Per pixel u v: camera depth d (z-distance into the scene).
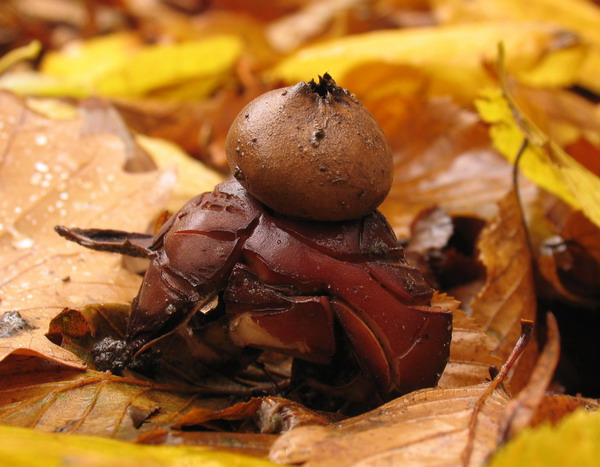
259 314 0.24
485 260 0.29
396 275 0.24
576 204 0.31
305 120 0.24
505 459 0.21
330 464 0.22
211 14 0.78
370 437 0.23
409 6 0.73
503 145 0.32
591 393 0.28
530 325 0.24
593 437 0.21
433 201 0.33
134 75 0.50
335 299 0.24
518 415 0.22
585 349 0.29
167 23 0.66
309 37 0.70
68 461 0.20
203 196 0.25
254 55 0.57
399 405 0.24
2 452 0.21
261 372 0.26
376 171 0.24
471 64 0.44
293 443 0.23
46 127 0.30
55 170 0.30
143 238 0.25
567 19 0.57
